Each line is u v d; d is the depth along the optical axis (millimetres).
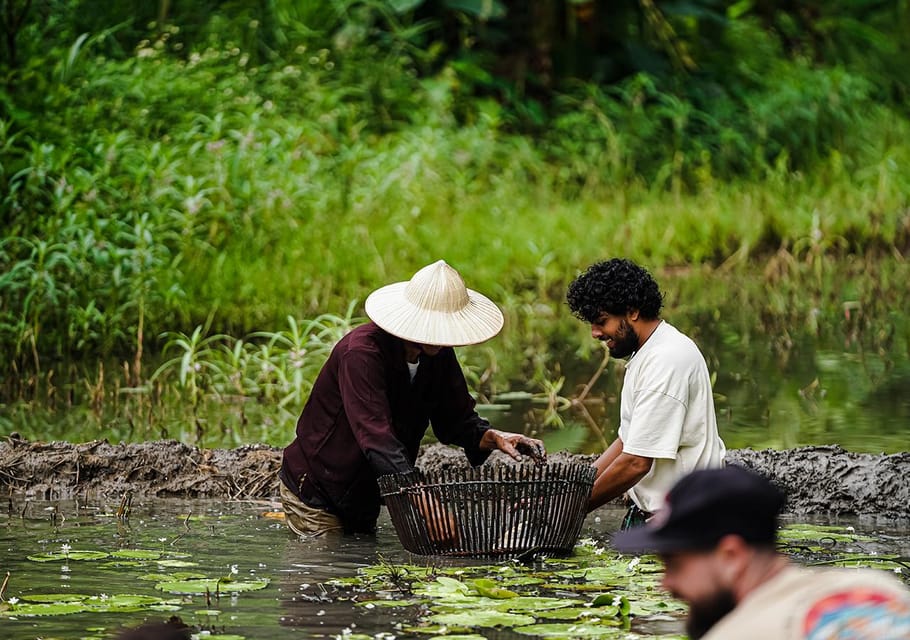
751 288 23391
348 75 28312
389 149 26188
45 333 18734
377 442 9695
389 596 8359
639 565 9227
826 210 27000
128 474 12500
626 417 9633
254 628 7609
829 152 30938
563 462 12320
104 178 20578
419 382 10172
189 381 16234
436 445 13195
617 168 28016
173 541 10156
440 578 8500
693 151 30141
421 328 9570
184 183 20531
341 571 9125
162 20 27578
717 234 26281
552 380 17047
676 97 31703
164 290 19078
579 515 9492
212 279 20109
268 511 11484
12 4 23250
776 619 4348
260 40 28703
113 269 19031
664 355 9336
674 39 32875
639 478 9352
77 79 23438
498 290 22141
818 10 38281
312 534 10359
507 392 16312
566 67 32281
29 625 7672
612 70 32562
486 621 7645
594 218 26188
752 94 32281
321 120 24906
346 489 10266
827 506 11547
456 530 9375
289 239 21422
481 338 9609
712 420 9539
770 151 30844
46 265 17797
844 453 12281
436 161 25703
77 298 18562
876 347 18797
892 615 4250
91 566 9234
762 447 13164
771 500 4543
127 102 23719
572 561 9438
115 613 7945
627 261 9523
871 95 35750
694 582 4570
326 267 21219
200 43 27281
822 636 4246
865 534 10641
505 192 25828
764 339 19375
